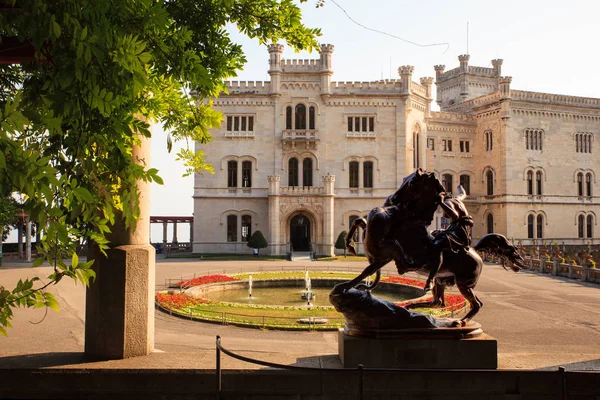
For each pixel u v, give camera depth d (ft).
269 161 202.80
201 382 29.84
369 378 29.94
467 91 299.17
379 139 205.26
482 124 236.02
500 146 224.12
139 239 34.37
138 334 33.42
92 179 22.06
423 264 31.45
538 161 225.76
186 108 39.47
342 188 203.72
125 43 19.20
